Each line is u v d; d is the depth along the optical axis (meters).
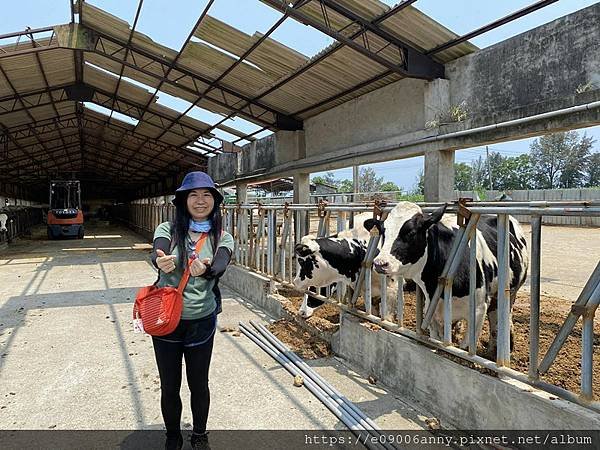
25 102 14.72
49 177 33.66
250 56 8.96
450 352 3.18
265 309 6.42
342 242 4.55
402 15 6.38
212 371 4.21
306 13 7.12
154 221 18.66
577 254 12.16
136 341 5.12
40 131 19.25
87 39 9.95
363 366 4.12
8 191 28.44
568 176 49.22
